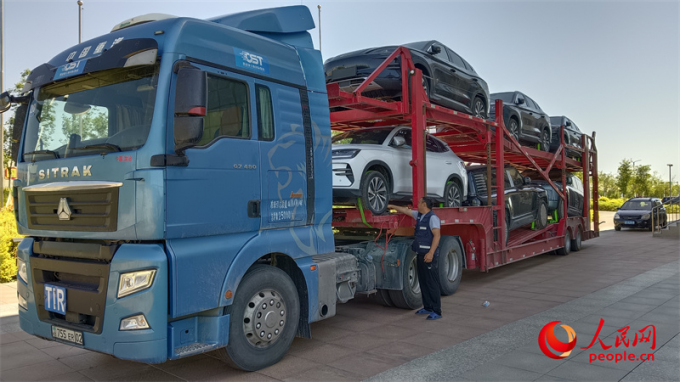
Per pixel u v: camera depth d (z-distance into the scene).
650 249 15.54
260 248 4.68
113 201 3.92
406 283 7.25
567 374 4.54
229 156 4.40
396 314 7.23
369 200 7.04
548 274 10.78
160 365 5.05
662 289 8.66
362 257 7.16
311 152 5.36
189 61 4.12
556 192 13.97
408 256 7.29
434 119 8.03
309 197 5.29
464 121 8.89
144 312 3.81
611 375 4.50
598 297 8.05
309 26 5.75
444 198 8.73
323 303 5.50
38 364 5.12
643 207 24.41
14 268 9.65
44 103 4.64
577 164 15.94
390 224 7.06
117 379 4.67
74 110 4.39
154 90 3.95
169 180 3.90
